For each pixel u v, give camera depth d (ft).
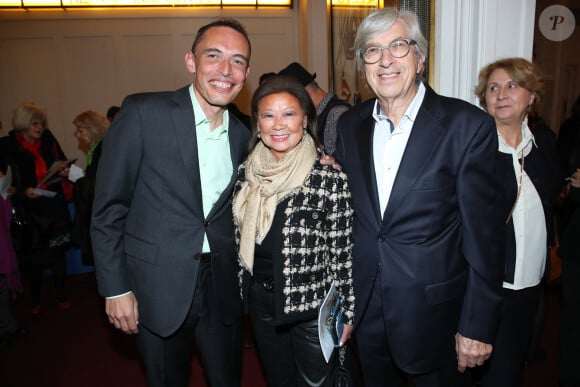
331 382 5.11
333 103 7.16
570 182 6.15
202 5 16.63
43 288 12.67
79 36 16.24
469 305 4.09
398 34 4.01
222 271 4.98
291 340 5.28
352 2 10.49
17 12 15.76
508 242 4.91
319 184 4.64
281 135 4.61
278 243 4.70
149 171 4.60
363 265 4.52
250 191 4.91
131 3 16.31
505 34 5.50
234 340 5.38
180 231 4.64
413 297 4.19
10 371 8.25
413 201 4.06
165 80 16.97
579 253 5.81
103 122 10.72
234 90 4.57
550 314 9.36
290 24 17.28
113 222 4.61
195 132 4.63
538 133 5.41
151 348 4.95
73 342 9.36
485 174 3.93
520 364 5.12
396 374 5.00
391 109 4.33
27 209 9.95
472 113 3.97
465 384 4.72
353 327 4.80
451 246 4.17
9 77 16.06
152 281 4.65
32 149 10.47
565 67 14.08
